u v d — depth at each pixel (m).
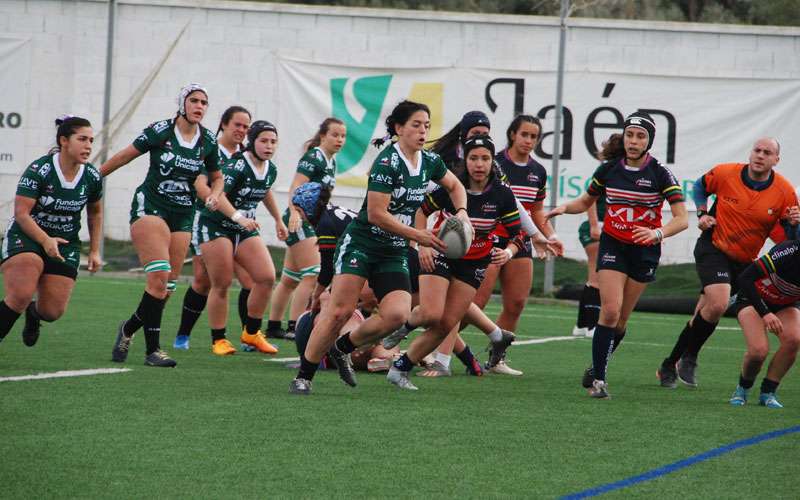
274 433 15.53
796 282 19.23
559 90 44.22
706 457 14.88
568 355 27.58
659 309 42.50
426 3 75.06
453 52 49.84
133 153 21.94
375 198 17.70
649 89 48.50
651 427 17.09
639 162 20.12
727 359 27.83
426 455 14.45
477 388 21.06
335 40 50.31
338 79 50.09
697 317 21.88
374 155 49.78
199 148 22.27
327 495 12.25
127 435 15.03
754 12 75.12
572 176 48.91
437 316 19.84
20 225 20.17
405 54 50.06
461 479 13.17
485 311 39.62
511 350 28.38
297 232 27.84
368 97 49.88
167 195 22.31
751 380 20.08
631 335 33.31
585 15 73.50
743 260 21.92
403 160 17.91
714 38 48.59
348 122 49.97
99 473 12.92
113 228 51.56
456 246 18.19
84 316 31.48
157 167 22.00
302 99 50.41
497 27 49.62
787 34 48.19
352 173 49.78
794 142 47.75
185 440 14.85
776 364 19.89
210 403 17.78
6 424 15.47
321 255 21.33
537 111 49.03
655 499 12.50
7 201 52.03
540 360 26.39
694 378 22.28
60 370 20.95
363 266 18.45
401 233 17.73
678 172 48.56
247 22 50.72
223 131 25.53
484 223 19.92
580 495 12.57
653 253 20.31
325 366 22.95
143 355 23.97
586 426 17.00
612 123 48.72
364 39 50.19
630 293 20.61
